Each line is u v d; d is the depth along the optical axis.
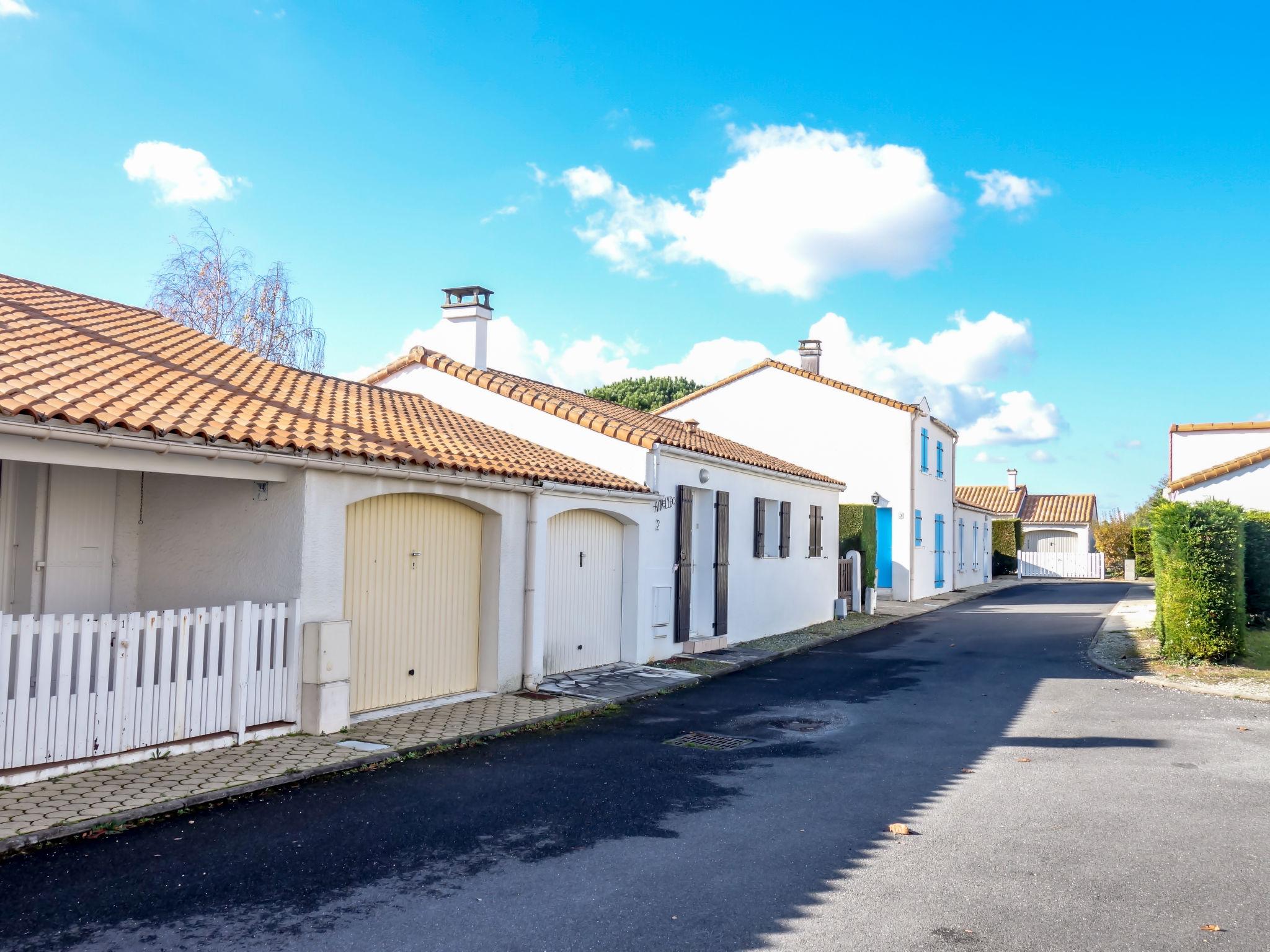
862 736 9.11
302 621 8.21
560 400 16.08
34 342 8.61
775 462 19.06
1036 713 10.38
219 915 4.54
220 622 7.64
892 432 27.42
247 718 7.82
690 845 5.73
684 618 14.66
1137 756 8.30
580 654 12.57
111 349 9.48
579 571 12.53
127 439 6.83
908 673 13.50
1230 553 13.34
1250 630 16.44
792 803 6.73
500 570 10.76
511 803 6.60
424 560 9.99
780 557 18.70
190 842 5.55
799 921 4.61
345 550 8.98
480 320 17.27
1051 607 25.20
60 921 4.43
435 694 10.16
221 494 8.68
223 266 28.41
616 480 13.07
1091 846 5.80
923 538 28.72
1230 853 5.69
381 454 8.71
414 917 4.58
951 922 4.61
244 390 9.72
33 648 7.56
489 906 4.74
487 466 10.11
